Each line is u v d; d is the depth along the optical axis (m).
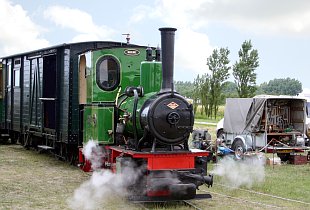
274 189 10.98
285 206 9.16
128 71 11.38
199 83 44.84
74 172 12.84
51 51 14.31
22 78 17.77
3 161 14.91
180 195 8.70
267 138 16.53
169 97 8.91
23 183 11.21
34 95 16.22
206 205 9.09
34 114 16.20
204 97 41.03
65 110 13.41
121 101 10.63
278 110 16.91
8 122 19.59
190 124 9.08
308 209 8.95
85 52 11.95
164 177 8.87
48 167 13.72
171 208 8.76
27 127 17.06
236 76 33.84
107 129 10.65
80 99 12.60
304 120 16.62
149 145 9.36
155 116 8.75
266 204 9.28
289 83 85.38
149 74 9.67
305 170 14.47
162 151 8.93
